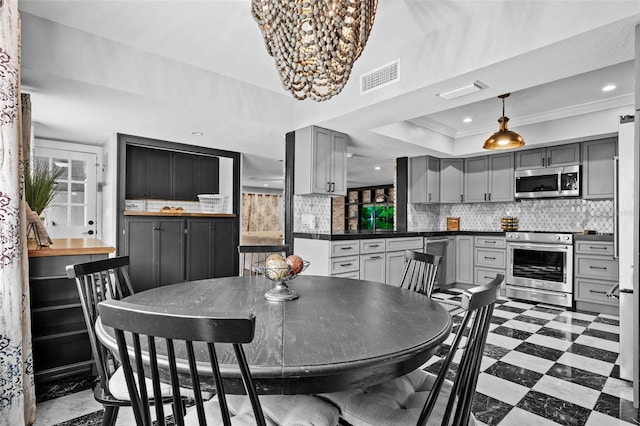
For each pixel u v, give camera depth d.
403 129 4.25
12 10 1.63
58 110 2.97
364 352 0.96
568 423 1.80
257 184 10.23
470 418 1.14
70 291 2.45
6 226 1.60
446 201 5.41
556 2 1.84
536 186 4.64
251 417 1.09
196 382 0.73
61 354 2.28
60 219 4.09
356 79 2.99
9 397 1.60
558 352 2.73
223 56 2.72
